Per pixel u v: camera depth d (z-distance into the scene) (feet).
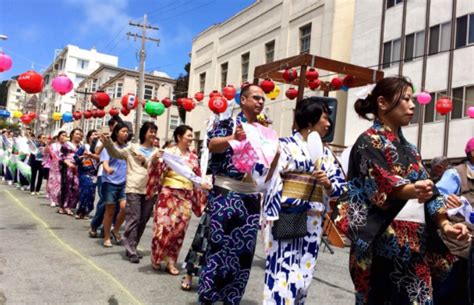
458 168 13.15
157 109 30.58
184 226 17.90
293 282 10.39
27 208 33.17
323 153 11.10
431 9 57.21
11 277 15.88
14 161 48.91
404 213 8.41
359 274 8.46
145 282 16.43
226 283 12.57
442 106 32.60
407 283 8.20
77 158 30.19
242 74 85.51
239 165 10.96
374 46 63.36
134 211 19.40
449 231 8.17
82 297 14.28
